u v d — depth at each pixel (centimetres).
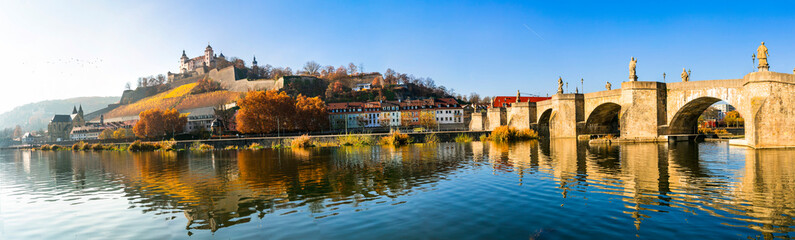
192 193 2100
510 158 3397
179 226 1431
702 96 5391
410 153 4341
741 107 4753
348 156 4203
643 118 6006
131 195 2108
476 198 1719
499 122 10550
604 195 1709
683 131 6169
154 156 5600
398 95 19250
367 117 14838
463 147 5169
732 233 1160
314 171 2897
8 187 2589
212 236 1292
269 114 11038
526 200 1648
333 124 14812
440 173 2550
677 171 2395
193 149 7412
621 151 3972
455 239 1184
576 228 1252
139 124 14262
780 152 3512
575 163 2912
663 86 6038
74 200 2012
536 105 9069
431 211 1519
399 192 1925
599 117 7750
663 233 1177
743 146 4356
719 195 1667
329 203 1723
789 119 4084
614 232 1199
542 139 7156
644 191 1781
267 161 3928
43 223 1549
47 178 3055
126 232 1384
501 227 1287
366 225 1358
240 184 2366
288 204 1733
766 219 1293
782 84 4062
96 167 3972
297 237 1250
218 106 16988
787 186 1844
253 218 1505
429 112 13850
